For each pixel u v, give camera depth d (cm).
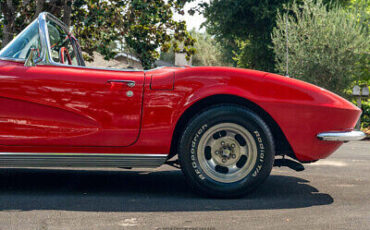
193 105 315
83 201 296
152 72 312
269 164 301
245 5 2175
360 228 240
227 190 302
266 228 238
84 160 305
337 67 1475
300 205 291
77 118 302
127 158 306
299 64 1519
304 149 307
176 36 1191
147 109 302
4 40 1060
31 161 306
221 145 304
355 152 723
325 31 1523
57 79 302
